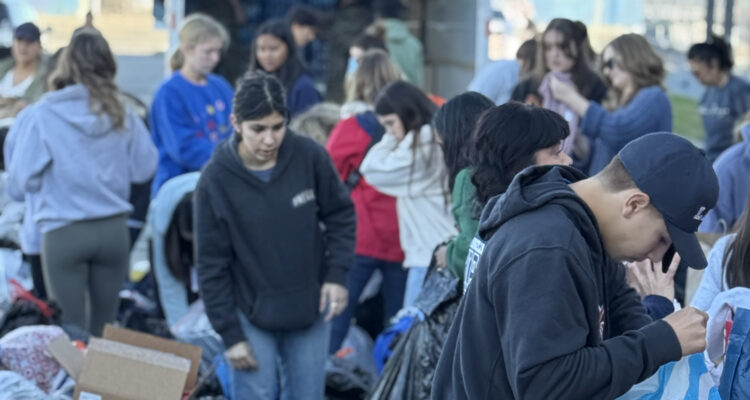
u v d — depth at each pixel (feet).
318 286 18.07
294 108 28.99
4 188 26.08
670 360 9.87
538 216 9.89
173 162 26.91
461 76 40.01
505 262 9.76
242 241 17.39
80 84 21.85
